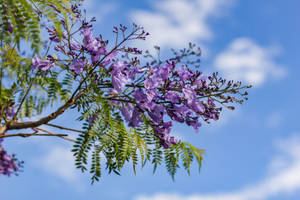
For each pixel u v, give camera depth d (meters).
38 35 1.79
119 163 2.64
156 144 2.95
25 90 2.27
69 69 2.46
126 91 2.49
